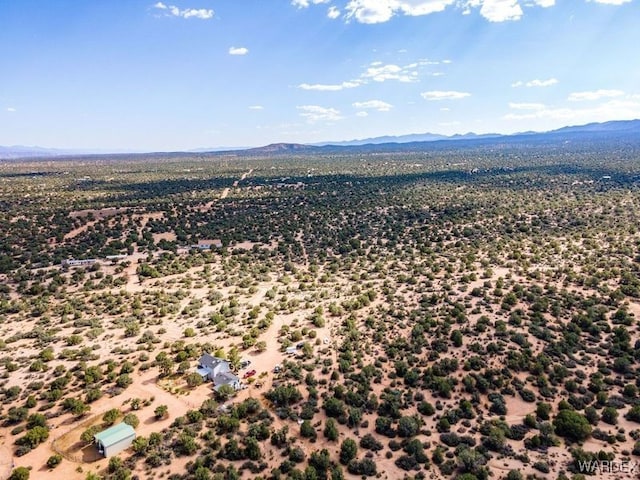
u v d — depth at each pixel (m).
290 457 67.62
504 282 127.44
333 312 116.12
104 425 74.75
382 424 73.44
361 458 67.56
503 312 107.25
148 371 91.69
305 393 83.88
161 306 124.25
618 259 143.75
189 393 84.50
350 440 68.56
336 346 100.06
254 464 66.31
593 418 73.50
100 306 124.38
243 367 92.56
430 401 80.69
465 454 65.44
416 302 120.44
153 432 72.88
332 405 77.25
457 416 76.19
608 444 69.00
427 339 99.00
